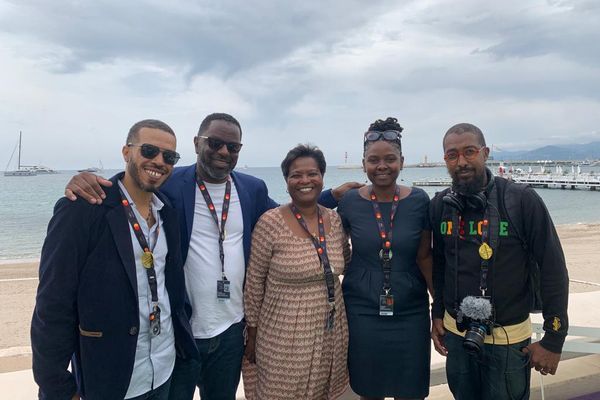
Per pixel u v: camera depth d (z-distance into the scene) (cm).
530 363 264
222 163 293
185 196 293
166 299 241
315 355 275
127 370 216
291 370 272
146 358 228
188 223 289
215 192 304
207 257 288
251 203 316
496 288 257
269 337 279
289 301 278
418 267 315
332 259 288
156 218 239
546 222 254
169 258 243
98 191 217
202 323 283
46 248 208
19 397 323
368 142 317
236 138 296
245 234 306
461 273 269
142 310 225
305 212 300
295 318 275
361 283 302
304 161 290
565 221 2961
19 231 2655
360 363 299
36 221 3178
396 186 322
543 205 257
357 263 310
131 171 226
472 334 249
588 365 421
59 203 213
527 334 263
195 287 283
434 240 295
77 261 208
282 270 280
